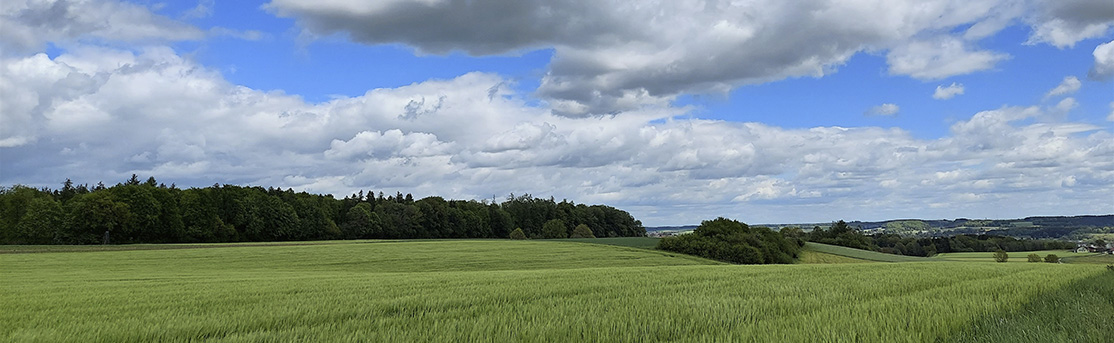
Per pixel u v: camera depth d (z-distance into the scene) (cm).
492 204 15675
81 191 12825
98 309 1227
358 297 1398
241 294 1562
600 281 1864
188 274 3566
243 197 10138
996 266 2762
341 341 777
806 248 9456
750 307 1077
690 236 8025
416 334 826
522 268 5256
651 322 874
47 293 1714
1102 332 766
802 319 898
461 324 902
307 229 10931
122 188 8881
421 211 13175
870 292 1381
